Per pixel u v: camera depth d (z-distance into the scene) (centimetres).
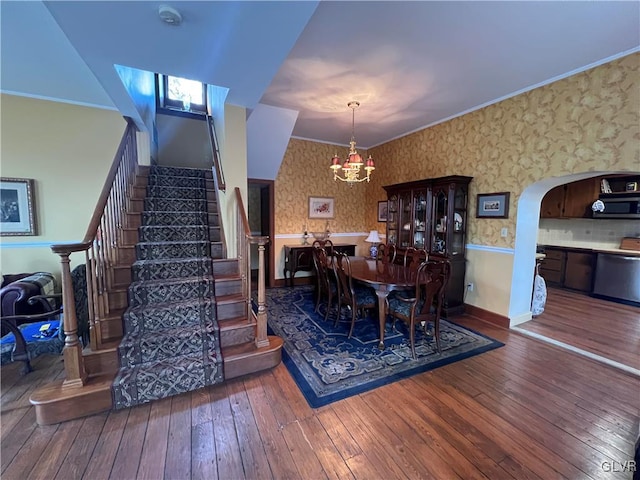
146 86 397
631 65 239
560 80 287
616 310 407
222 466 155
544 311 402
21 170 328
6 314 263
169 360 225
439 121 427
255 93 269
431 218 401
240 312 274
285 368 251
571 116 279
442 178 378
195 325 252
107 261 256
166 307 248
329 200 577
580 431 180
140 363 220
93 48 189
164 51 194
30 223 332
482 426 184
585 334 323
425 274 283
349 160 367
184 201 362
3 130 320
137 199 342
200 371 219
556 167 293
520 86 312
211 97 405
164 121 523
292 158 533
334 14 196
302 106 368
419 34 220
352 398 211
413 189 429
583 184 488
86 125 350
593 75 263
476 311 381
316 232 569
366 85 309
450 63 263
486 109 360
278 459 160
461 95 336
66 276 188
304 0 145
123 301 250
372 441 172
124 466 154
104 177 360
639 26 207
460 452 165
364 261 417
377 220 580
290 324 351
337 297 374
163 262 281
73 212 349
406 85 309
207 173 429
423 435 177
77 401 187
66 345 190
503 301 350
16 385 223
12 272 331
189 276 290
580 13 195
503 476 150
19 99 323
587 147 269
